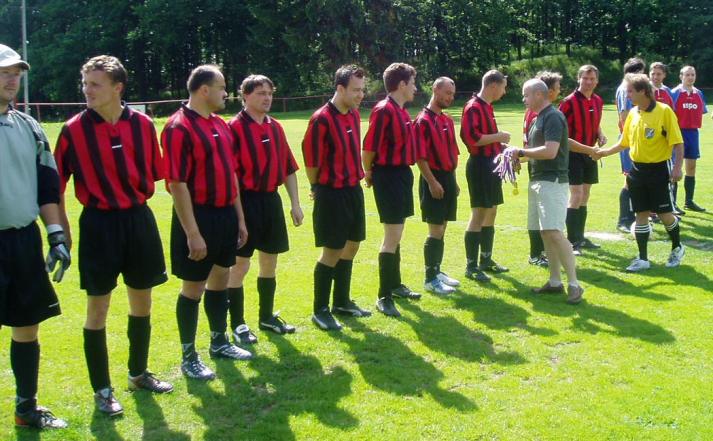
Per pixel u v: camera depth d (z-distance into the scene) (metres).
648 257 7.52
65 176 3.93
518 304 6.03
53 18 48.28
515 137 19.00
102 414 3.97
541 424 3.83
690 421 3.85
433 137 6.31
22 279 3.64
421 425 3.84
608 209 10.17
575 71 50.97
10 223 3.56
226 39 48.06
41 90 48.84
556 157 6.02
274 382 4.44
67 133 3.85
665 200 6.89
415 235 8.67
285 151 5.28
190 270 4.48
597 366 4.63
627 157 8.66
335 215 5.35
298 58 43.69
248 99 5.05
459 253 7.89
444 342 5.12
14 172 3.57
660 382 4.36
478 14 46.62
